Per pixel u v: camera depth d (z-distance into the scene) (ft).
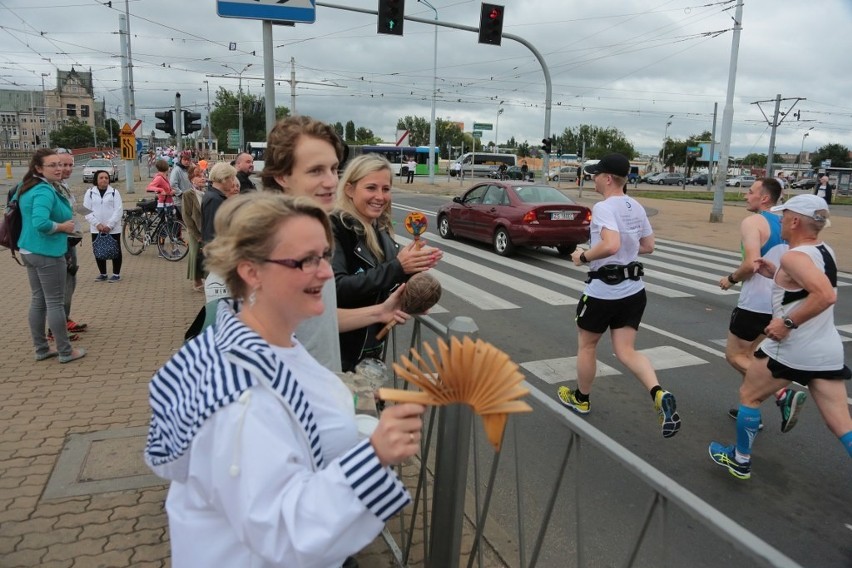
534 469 11.73
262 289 3.99
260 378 3.55
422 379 3.87
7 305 22.44
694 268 34.83
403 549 8.39
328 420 4.10
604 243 12.23
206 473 3.52
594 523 10.02
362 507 3.49
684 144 264.31
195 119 59.11
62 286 15.83
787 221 10.23
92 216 26.25
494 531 9.46
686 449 12.71
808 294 9.92
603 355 18.57
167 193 33.37
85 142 331.98
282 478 3.45
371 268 8.00
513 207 36.86
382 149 179.93
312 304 4.05
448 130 283.79
